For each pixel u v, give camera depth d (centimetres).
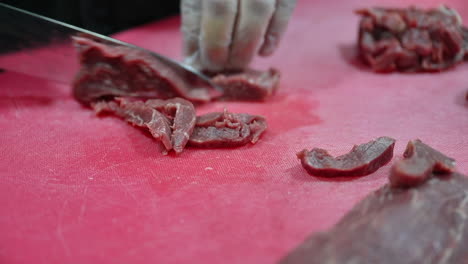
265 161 34
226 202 31
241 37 40
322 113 39
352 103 40
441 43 44
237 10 39
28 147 35
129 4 52
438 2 59
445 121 38
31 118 38
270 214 30
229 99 41
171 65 39
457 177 31
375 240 28
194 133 36
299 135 37
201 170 33
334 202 31
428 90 42
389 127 37
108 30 51
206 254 28
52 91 41
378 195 31
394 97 41
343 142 36
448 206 29
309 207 31
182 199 31
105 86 39
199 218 30
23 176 33
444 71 45
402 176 30
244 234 29
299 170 33
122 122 38
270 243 29
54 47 38
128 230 30
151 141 36
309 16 57
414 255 27
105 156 35
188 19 40
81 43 38
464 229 28
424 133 36
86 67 39
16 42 38
